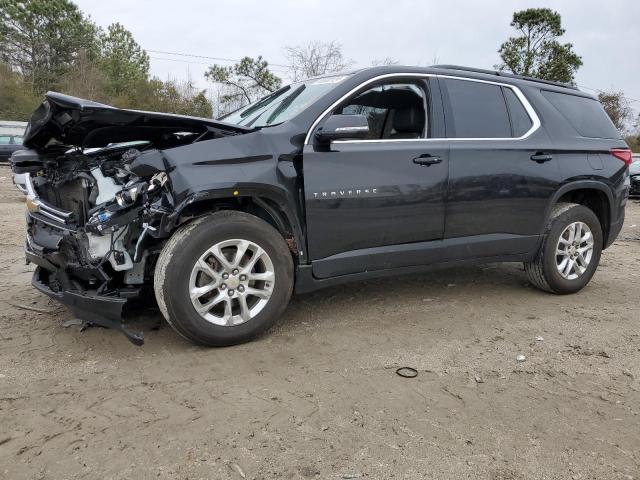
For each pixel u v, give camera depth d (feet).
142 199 10.61
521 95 15.07
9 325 12.64
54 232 11.51
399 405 9.32
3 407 9.00
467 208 13.65
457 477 7.47
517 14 111.34
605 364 11.24
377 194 12.35
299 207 11.66
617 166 16.35
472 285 16.92
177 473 7.41
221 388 9.76
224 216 10.96
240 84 107.45
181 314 10.66
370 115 13.08
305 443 8.13
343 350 11.61
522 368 10.96
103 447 7.94
